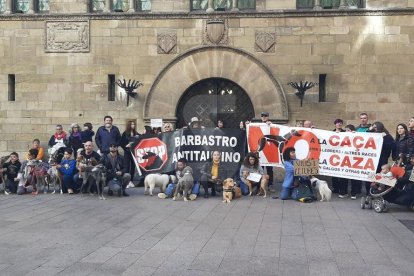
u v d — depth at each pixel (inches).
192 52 565.0
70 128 544.7
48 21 579.5
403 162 394.0
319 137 442.6
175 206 387.5
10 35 585.0
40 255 241.3
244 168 449.4
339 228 306.2
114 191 443.2
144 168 456.4
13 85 593.6
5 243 265.3
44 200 420.2
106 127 489.7
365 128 458.9
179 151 448.5
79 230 297.6
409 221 330.3
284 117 553.9
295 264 227.5
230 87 577.6
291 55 555.2
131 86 560.7
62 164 460.4
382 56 545.0
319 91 557.9
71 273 212.7
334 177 464.4
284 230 299.1
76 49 578.6
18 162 473.7
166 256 239.8
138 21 571.8
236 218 337.1
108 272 214.2
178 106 579.2
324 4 567.8
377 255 243.4
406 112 542.6
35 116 584.1
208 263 228.1
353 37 548.1
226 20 561.3
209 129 453.1
